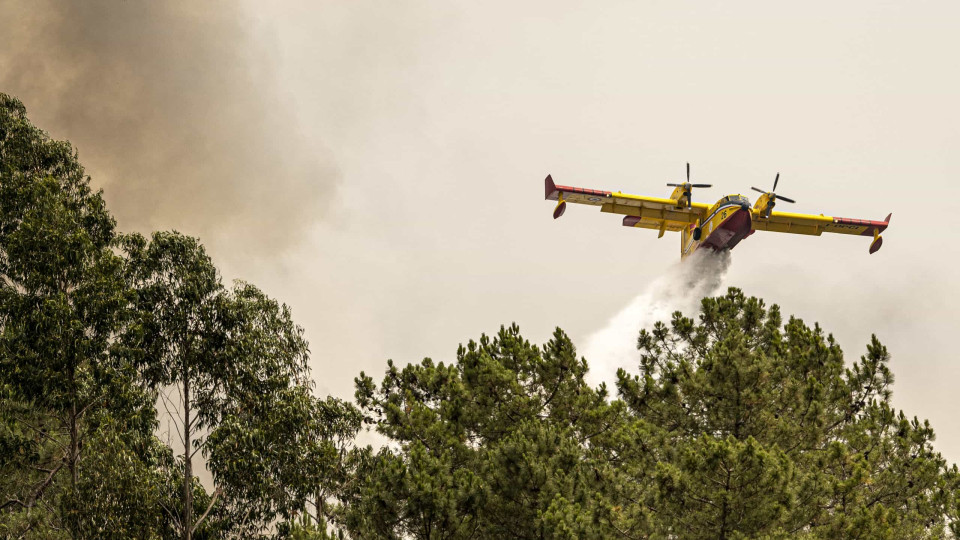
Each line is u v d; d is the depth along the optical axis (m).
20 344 24.31
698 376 19.69
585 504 17.06
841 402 20.52
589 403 21.27
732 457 15.79
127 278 25.42
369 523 17.06
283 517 23.78
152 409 24.16
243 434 23.23
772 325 22.77
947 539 17.70
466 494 17.36
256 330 24.95
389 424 21.31
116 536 21.20
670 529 16.61
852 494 17.23
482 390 21.48
